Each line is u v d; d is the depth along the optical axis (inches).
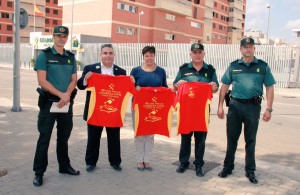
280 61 920.9
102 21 1788.9
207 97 189.9
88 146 192.5
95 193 163.0
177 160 218.2
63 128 178.7
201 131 191.0
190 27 2415.1
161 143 257.6
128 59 1202.6
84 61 1355.8
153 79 195.0
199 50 189.2
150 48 193.0
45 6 2797.7
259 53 949.2
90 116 184.9
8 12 2561.5
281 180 189.0
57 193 161.3
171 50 1109.7
